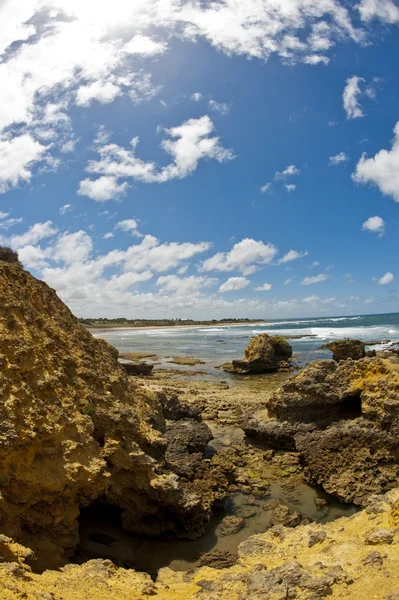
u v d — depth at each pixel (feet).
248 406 88.99
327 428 58.95
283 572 28.35
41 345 41.70
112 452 41.22
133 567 37.68
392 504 36.24
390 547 28.81
